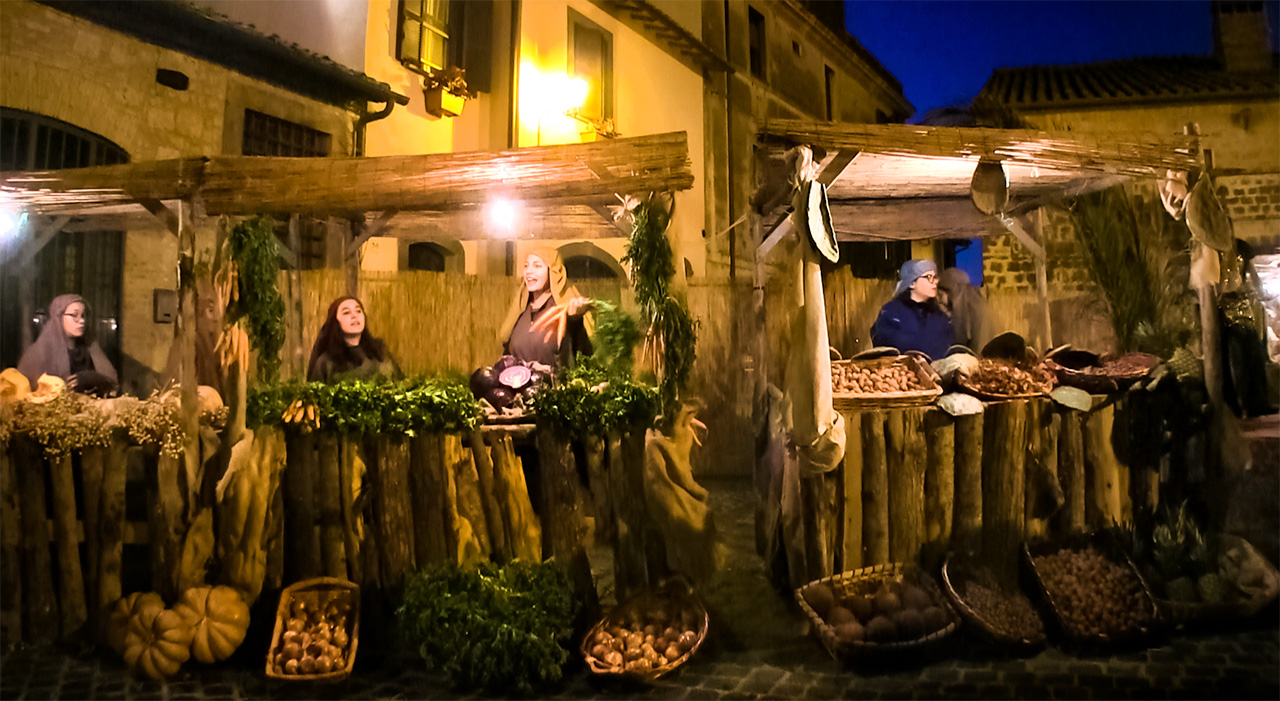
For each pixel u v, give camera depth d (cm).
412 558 443
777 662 421
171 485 447
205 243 667
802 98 1712
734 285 931
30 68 654
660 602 433
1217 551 475
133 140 720
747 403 927
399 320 870
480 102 1035
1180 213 505
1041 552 469
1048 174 568
